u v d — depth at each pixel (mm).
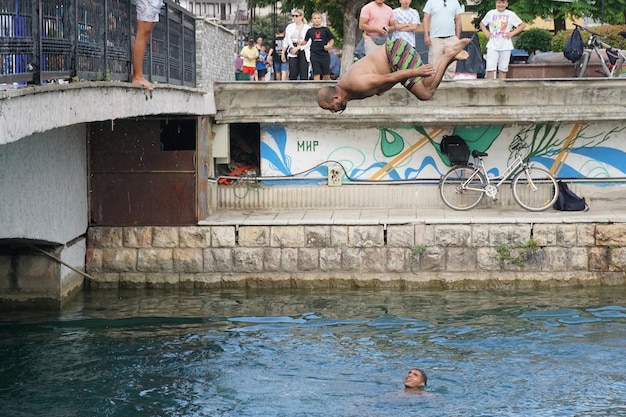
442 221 18078
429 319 15578
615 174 20141
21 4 8453
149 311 16344
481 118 19203
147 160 18250
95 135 18234
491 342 14062
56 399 11492
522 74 20375
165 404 11336
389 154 20141
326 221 18188
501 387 11922
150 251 18281
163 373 12578
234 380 12305
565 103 19125
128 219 18328
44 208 15289
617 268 17984
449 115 19188
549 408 11133
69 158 16938
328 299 17250
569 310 16109
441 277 18078
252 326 15211
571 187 20156
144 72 13828
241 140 20953
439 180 20000
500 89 18938
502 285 18062
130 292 18031
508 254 17984
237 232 18250
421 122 19453
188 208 18266
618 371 12562
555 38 24188
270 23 42125
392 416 10875
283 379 12328
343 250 18141
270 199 20203
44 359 13211
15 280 16531
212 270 18250
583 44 19984
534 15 24281
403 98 19172
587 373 12484
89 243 18281
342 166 20172
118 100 11805
